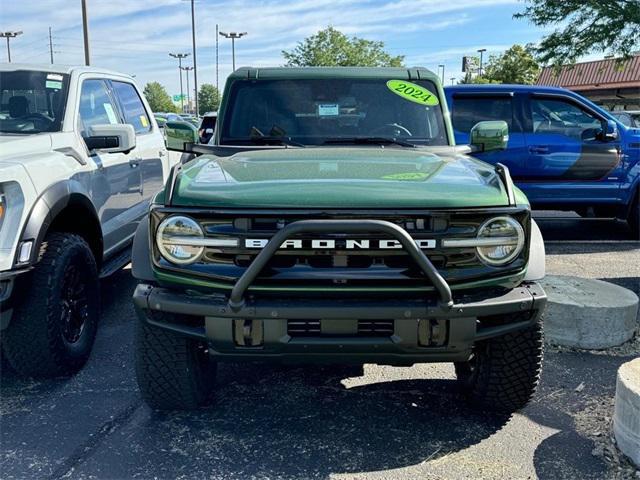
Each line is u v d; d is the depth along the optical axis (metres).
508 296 2.88
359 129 4.36
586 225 9.61
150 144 6.37
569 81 33.75
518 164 7.99
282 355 2.84
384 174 3.14
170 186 2.95
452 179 3.05
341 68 4.55
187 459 3.06
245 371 4.11
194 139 4.20
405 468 2.98
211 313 2.77
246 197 2.79
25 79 4.84
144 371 3.22
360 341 2.77
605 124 7.95
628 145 8.03
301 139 4.34
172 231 2.80
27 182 3.72
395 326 2.77
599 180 8.06
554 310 4.52
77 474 2.94
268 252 2.63
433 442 3.21
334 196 2.78
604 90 31.48
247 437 3.27
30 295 3.72
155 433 3.31
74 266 4.05
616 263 7.12
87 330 4.25
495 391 3.32
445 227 2.77
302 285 2.74
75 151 4.56
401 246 2.71
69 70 5.13
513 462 3.02
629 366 3.21
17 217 3.61
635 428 2.93
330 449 3.15
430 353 2.82
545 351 4.44
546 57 18.80
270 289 2.74
